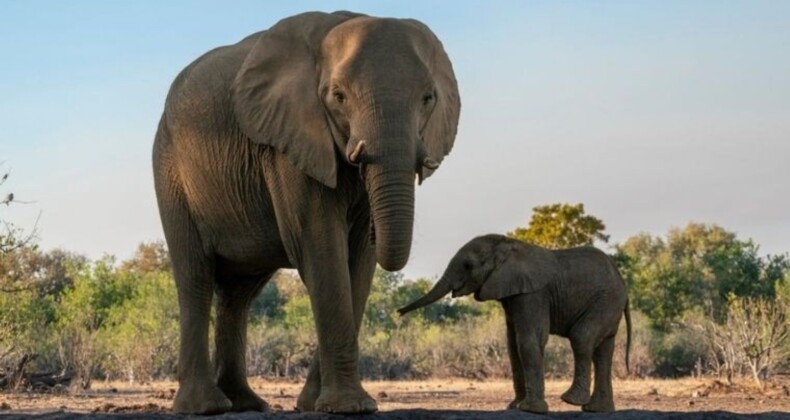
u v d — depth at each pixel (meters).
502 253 15.00
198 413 13.05
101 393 35.00
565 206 65.50
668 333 64.88
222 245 13.23
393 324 75.50
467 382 51.06
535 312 15.07
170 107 13.63
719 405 26.73
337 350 11.65
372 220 10.91
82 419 12.13
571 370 52.97
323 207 11.65
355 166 11.55
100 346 49.69
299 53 11.84
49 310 61.28
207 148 12.88
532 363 14.92
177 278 13.60
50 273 80.25
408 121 10.87
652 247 107.62
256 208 12.55
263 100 11.87
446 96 11.83
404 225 10.65
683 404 27.02
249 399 14.33
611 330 15.57
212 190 12.92
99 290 68.12
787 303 54.38
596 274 15.45
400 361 58.94
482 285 14.97
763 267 81.56
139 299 58.00
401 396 32.53
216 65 13.10
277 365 57.31
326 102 11.38
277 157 11.94
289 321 73.75
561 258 15.45
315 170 11.40
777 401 28.66
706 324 52.44
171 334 51.91
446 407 25.84
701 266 79.69
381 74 10.97
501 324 58.41
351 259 12.37
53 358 45.19
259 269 13.53
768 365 38.41
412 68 11.07
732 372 39.78
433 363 58.62
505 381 52.41
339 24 11.77
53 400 29.08
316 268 11.66
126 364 50.44
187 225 13.48
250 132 11.88
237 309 14.38
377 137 10.78
